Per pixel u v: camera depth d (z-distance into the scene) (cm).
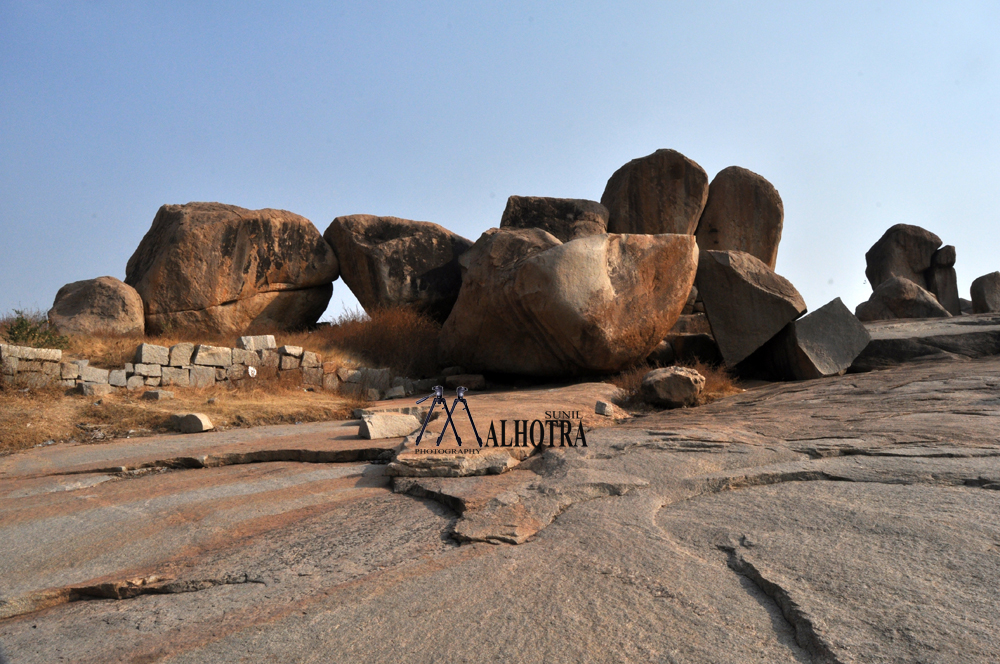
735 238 1795
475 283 1294
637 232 1728
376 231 1697
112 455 687
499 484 476
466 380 1299
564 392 1032
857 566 280
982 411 578
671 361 1388
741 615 253
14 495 531
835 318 1187
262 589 317
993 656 207
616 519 377
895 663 208
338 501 474
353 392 1207
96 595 334
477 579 304
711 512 381
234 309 1480
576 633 246
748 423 646
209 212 1471
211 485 545
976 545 291
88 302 1292
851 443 498
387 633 257
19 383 895
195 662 246
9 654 270
